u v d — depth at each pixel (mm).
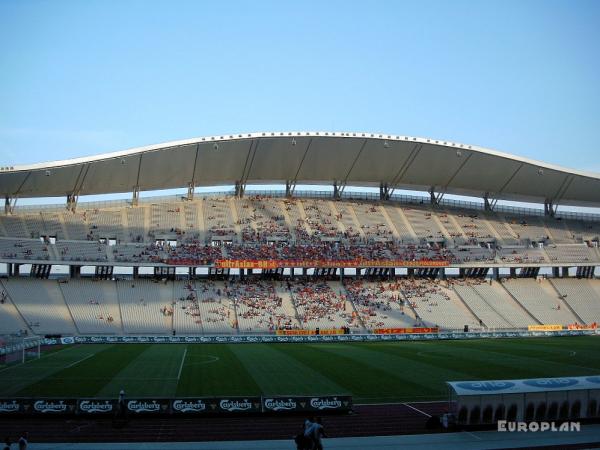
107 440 28922
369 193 112188
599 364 52719
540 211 114125
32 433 30094
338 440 29031
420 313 88875
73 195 93438
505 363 53594
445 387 41594
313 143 90312
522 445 27719
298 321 84125
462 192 111562
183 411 33406
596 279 102875
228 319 82750
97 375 46094
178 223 96438
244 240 95375
